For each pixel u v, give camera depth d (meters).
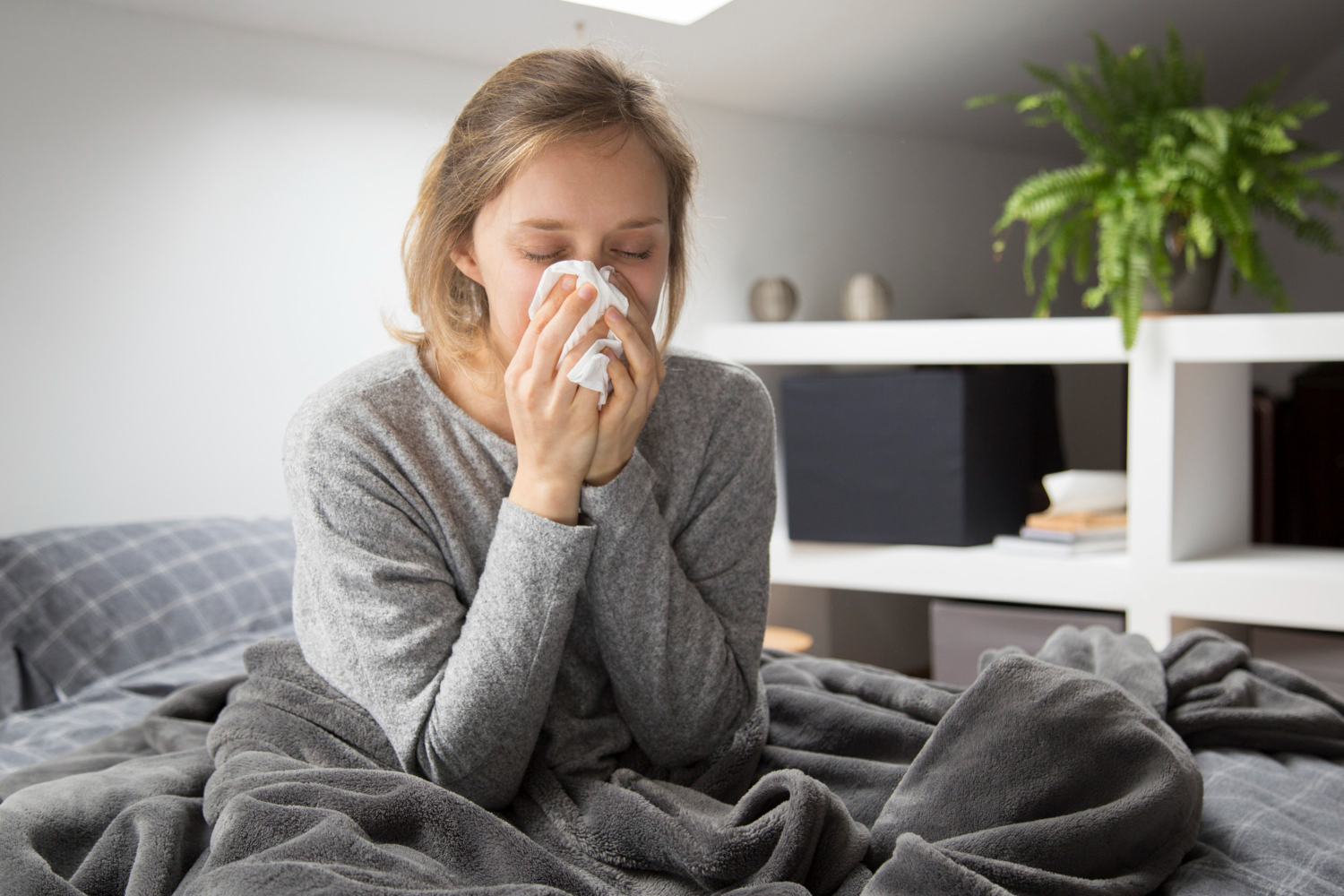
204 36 2.11
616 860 0.87
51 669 1.72
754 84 2.75
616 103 0.86
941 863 0.71
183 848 0.87
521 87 0.87
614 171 0.85
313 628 0.98
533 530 0.86
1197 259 2.36
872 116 3.07
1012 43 2.80
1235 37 2.99
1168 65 2.44
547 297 0.85
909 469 2.58
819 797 0.79
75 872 0.86
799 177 3.02
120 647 1.75
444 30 2.29
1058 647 1.28
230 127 2.15
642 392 0.89
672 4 2.24
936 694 1.14
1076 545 2.44
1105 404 3.83
